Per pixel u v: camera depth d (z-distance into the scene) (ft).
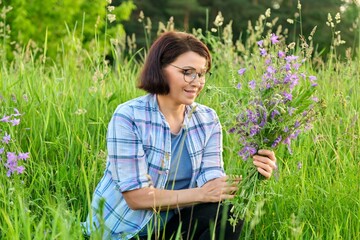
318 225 14.53
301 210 14.64
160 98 13.30
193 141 13.42
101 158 15.96
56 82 20.06
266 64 12.79
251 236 14.71
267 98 12.55
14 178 14.06
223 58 23.16
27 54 23.27
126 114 13.16
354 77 21.42
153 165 13.12
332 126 18.90
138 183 12.88
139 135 13.10
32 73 20.94
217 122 13.82
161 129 13.19
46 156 16.61
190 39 12.97
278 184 15.55
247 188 12.82
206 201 12.76
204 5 87.56
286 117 12.54
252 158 12.88
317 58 23.53
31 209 14.65
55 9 51.42
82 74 21.99
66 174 15.89
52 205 13.99
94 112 18.71
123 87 20.52
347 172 16.21
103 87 19.48
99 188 13.56
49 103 18.06
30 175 16.05
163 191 12.85
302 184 15.53
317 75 22.03
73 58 23.06
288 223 14.61
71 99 19.42
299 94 12.64
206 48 13.07
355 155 17.08
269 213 15.05
